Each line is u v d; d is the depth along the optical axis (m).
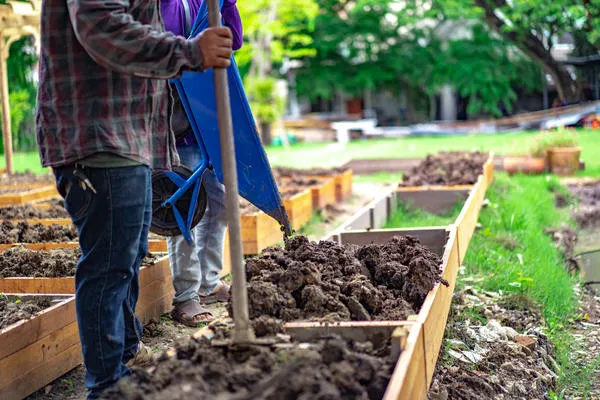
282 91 24.20
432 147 21.03
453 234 5.39
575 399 4.63
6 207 7.95
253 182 4.77
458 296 5.96
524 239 8.04
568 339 5.68
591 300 6.97
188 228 4.67
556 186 12.03
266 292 3.55
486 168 10.45
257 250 6.99
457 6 25.67
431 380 3.96
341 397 2.66
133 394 2.66
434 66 32.94
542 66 27.41
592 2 21.78
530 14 25.09
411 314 3.78
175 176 4.68
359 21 33.69
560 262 7.98
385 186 12.63
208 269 5.46
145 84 3.42
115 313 3.46
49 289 5.07
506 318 5.73
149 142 3.50
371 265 4.46
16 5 10.97
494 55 32.69
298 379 2.61
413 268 4.10
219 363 2.91
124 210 3.36
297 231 8.25
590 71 27.11
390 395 2.64
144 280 5.10
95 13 3.01
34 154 19.86
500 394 4.42
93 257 3.39
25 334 3.97
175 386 2.63
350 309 3.68
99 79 3.27
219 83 3.08
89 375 3.49
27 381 3.98
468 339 5.20
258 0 22.72
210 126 4.66
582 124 24.36
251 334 3.07
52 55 3.25
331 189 10.22
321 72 33.94
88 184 3.29
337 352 2.94
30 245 6.07
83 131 3.25
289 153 21.19
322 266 4.12
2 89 11.85
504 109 35.84
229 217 3.07
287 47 30.39
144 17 3.43
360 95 35.47
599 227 10.42
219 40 3.05
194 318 5.13
